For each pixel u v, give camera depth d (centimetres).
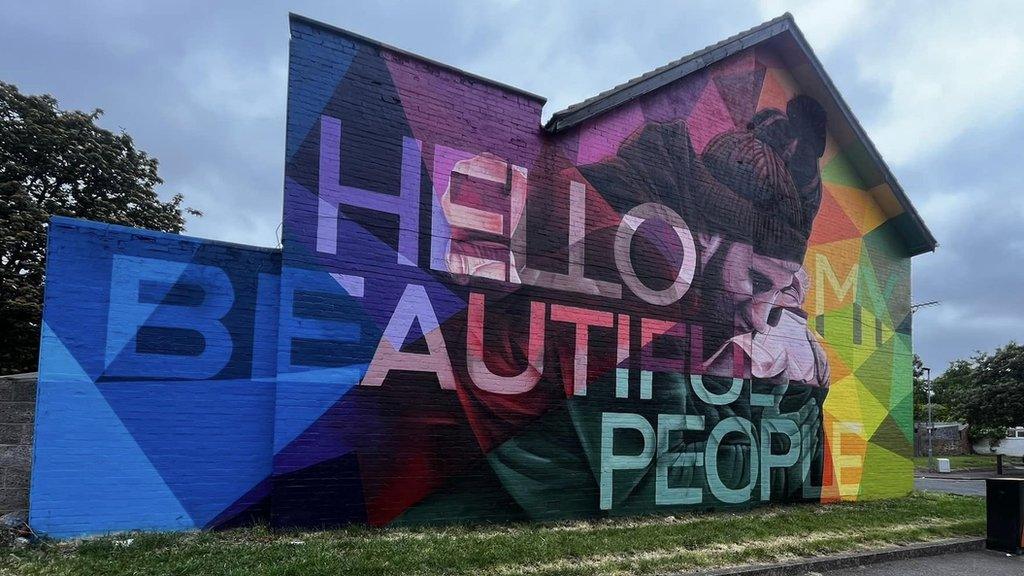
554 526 761
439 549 598
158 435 632
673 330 929
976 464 3262
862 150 1185
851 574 677
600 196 886
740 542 726
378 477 693
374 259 721
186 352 653
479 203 791
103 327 622
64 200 1748
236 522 655
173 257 659
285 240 680
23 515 604
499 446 766
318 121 707
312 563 528
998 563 750
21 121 1688
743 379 994
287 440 657
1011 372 3183
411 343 729
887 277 1241
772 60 1122
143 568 504
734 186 1033
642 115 942
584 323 848
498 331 784
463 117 793
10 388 616
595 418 840
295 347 671
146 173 1994
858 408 1145
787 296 1073
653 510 873
